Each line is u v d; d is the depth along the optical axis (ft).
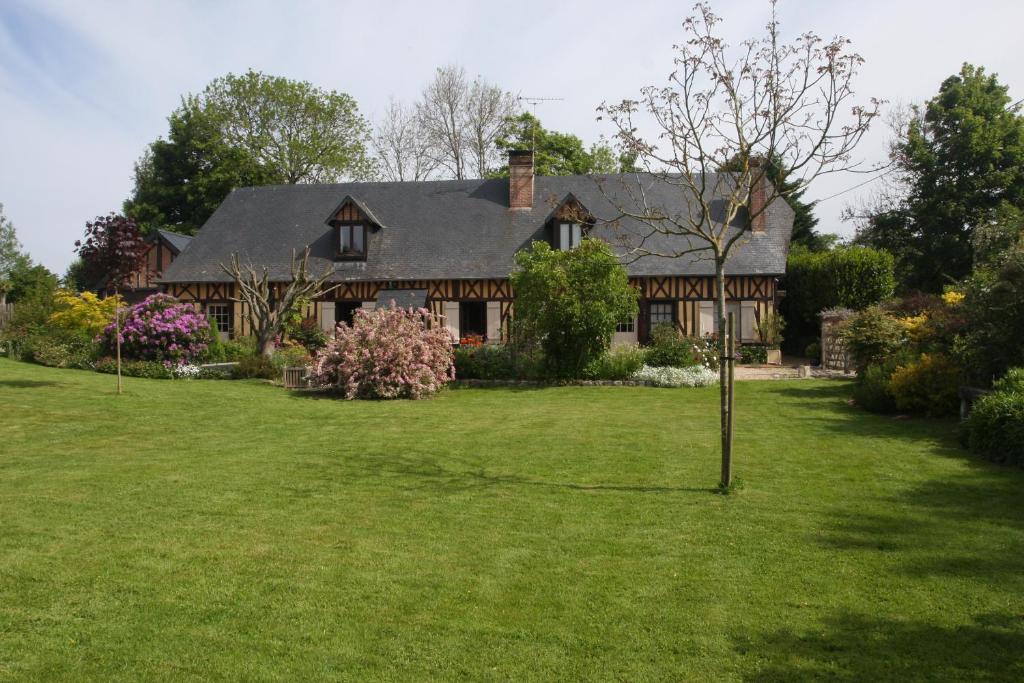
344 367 42.63
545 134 100.17
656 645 10.52
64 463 22.29
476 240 72.69
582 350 49.90
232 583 12.64
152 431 28.55
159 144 108.37
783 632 10.87
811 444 25.72
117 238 56.65
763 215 69.36
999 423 22.62
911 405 32.12
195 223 106.11
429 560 13.87
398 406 38.73
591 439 27.37
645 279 68.03
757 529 15.66
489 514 16.93
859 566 13.41
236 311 72.64
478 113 101.09
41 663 9.84
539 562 13.76
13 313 61.82
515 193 74.69
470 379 50.96
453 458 23.68
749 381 49.96
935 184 82.07
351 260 72.95
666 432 28.99
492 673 9.77
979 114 81.35
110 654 10.12
